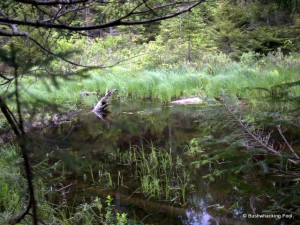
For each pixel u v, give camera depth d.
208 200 3.44
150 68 12.30
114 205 3.47
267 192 2.24
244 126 2.71
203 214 3.18
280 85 1.88
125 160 4.74
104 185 3.94
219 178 3.83
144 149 5.23
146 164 4.44
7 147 2.47
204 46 13.82
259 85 8.08
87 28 1.63
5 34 1.55
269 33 12.28
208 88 9.41
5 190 3.10
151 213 3.27
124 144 5.29
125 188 3.89
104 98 7.93
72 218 2.93
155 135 5.96
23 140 0.83
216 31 14.04
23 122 0.85
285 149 3.43
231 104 2.87
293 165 2.81
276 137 3.84
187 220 3.10
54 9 2.00
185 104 8.85
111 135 5.27
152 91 9.88
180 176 4.12
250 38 13.34
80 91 9.23
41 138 0.85
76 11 1.94
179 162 4.56
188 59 13.29
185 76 10.72
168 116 7.52
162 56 12.88
